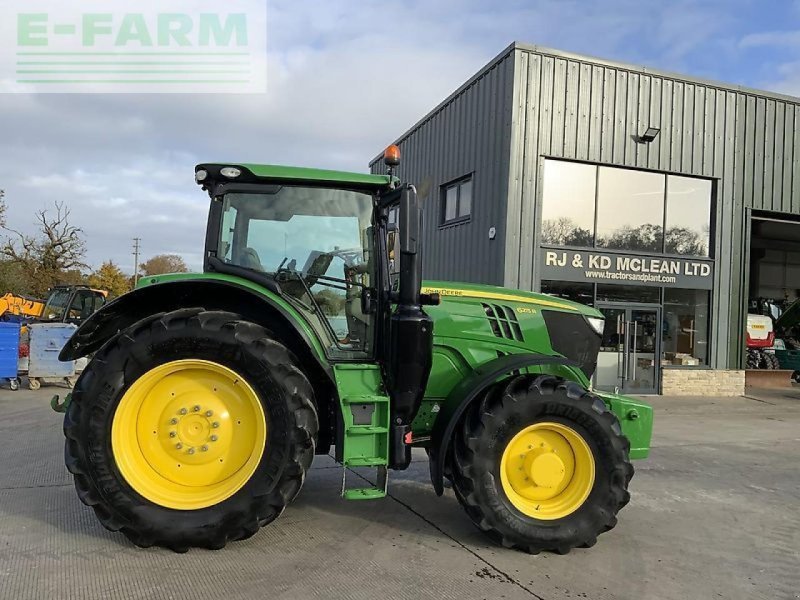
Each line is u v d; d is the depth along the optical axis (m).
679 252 12.94
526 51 11.47
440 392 4.49
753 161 13.40
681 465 6.57
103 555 3.57
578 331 4.78
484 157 12.28
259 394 3.68
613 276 12.29
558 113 11.76
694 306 13.18
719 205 13.12
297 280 4.07
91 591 3.13
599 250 12.13
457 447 3.91
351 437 3.80
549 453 3.96
